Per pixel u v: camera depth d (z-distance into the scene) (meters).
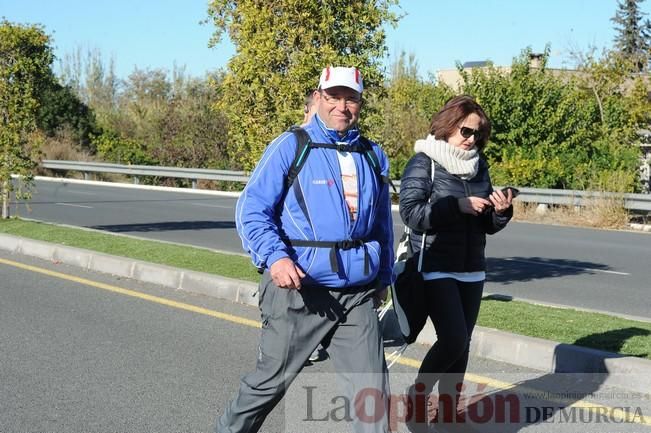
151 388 6.61
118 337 8.16
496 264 14.50
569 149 27.17
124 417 5.96
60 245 12.87
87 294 10.20
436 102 32.84
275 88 9.77
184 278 10.46
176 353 7.63
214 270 10.75
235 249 14.84
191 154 37.06
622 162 25.38
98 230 16.59
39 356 7.48
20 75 16.33
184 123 37.66
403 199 5.32
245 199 4.34
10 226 15.40
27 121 16.47
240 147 10.30
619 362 6.61
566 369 6.91
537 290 11.67
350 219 4.37
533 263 14.68
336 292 4.37
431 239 5.32
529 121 27.23
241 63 9.90
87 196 28.14
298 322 4.37
